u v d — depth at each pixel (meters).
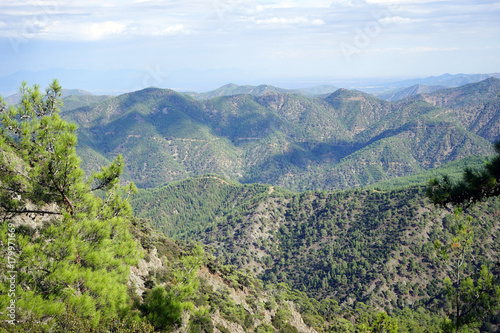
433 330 75.81
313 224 188.12
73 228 11.11
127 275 13.04
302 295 94.75
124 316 11.69
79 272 10.53
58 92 13.39
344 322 75.00
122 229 13.64
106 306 11.20
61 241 10.52
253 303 47.28
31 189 11.24
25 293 8.91
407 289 118.56
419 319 95.62
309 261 161.00
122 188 14.31
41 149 11.70
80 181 12.41
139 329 11.09
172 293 13.73
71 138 11.67
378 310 106.56
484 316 12.74
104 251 12.03
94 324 10.34
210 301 35.12
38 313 8.95
